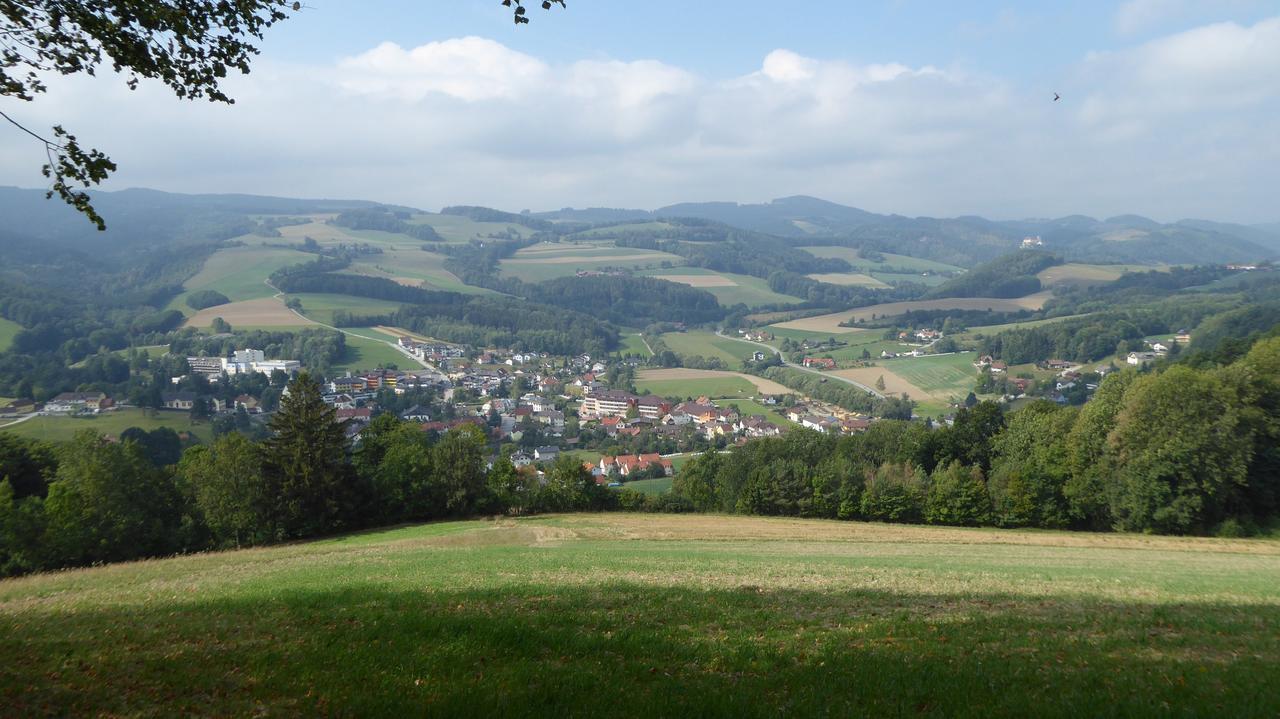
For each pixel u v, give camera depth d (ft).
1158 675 35.60
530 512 223.30
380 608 54.13
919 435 242.58
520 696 31.09
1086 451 181.37
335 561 108.47
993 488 193.57
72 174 39.04
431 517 208.13
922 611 54.60
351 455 204.44
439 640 42.27
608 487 242.17
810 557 112.47
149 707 30.63
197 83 44.01
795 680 34.35
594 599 59.21
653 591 64.23
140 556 152.56
